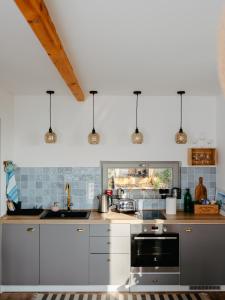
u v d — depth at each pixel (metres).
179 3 1.74
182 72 3.27
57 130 4.66
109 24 2.03
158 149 4.68
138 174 4.71
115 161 4.68
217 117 4.60
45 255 4.05
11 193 4.39
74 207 4.67
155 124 4.67
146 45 2.44
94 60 2.83
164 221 4.01
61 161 4.67
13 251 4.05
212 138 4.66
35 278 4.04
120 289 4.07
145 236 4.01
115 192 4.69
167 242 4.04
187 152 4.68
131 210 4.50
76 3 1.73
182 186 4.68
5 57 2.77
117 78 3.54
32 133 4.65
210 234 4.03
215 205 4.41
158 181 4.72
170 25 2.05
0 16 1.92
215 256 4.03
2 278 4.04
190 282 4.03
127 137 4.68
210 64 2.97
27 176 4.65
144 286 4.07
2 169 4.18
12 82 3.77
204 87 4.04
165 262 4.04
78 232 4.04
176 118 4.67
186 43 2.39
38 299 3.87
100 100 4.67
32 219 4.06
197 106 4.67
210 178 4.67
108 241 4.03
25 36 2.26
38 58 2.80
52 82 3.77
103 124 4.68
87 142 4.67
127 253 4.03
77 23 2.00
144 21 1.98
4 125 4.23
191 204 4.57
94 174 4.68
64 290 4.08
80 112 4.67
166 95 4.61
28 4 1.45
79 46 2.45
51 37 1.91
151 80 3.64
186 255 4.04
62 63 2.49
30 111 4.64
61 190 4.67
